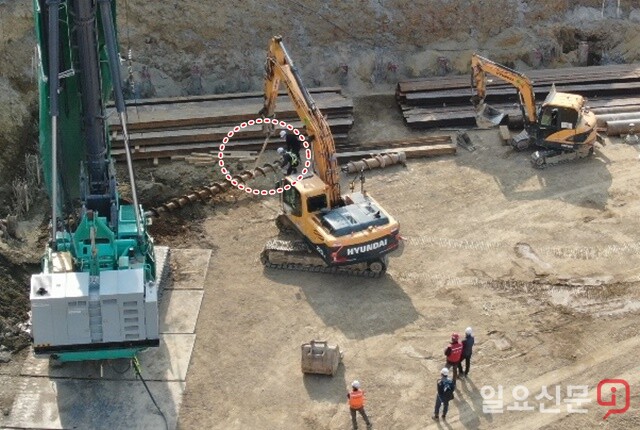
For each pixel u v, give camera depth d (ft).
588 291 93.81
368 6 132.36
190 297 93.25
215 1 128.16
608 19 138.82
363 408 77.92
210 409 80.33
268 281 95.91
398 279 96.02
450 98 124.47
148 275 82.28
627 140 119.14
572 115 112.06
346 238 91.86
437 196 109.29
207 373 84.12
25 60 117.19
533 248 100.17
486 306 92.07
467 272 96.84
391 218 94.79
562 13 138.31
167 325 89.45
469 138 118.42
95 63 79.82
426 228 103.76
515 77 114.42
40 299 75.56
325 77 130.21
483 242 101.30
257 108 120.57
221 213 106.11
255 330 89.25
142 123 115.96
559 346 86.89
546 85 128.36
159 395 81.56
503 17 135.85
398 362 85.25
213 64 128.36
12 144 109.60
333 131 118.93
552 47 135.85
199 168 112.88
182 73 127.65
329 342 87.51
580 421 78.59
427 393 81.82
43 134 82.64
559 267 97.25
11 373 83.25
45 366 84.02
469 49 134.72
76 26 77.46
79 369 83.66
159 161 114.01
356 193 100.27
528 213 105.91
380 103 127.24
